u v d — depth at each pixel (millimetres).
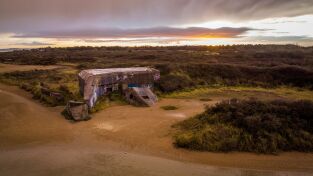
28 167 8375
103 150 9922
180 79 25031
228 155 9547
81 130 12281
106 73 19297
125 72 20688
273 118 11344
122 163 8766
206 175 8031
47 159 9008
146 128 12445
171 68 27906
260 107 12531
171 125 12758
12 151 9734
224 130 10828
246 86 25562
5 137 11172
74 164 8625
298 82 26000
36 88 21047
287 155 9539
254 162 8992
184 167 8570
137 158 9219
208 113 12969
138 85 21250
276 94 22062
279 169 8492
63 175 7855
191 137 10477
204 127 11508
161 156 9438
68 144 10555
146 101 17484
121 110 16094
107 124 13148
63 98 17828
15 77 28297
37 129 12305
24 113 14633
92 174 7934
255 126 10797
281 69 28641
